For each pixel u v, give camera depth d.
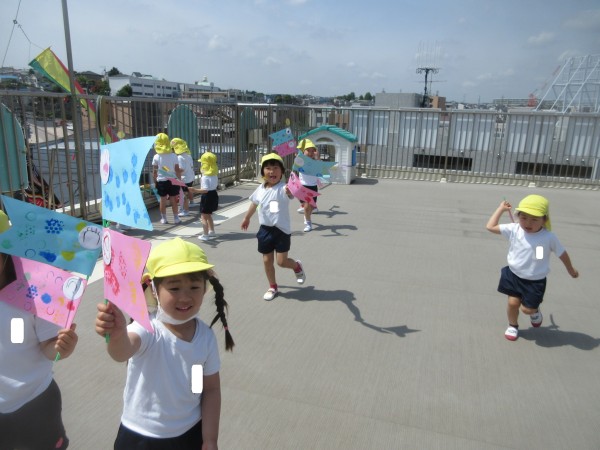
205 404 1.88
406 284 5.28
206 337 1.88
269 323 4.22
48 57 7.30
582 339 4.11
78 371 3.33
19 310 1.81
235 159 11.51
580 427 2.95
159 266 1.76
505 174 12.35
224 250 6.28
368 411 3.03
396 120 12.86
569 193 11.30
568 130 11.87
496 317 4.52
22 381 1.90
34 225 1.70
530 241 3.87
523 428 2.92
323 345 3.87
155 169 7.34
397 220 8.27
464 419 2.99
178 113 9.01
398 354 3.77
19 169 5.97
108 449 2.60
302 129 13.76
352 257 6.18
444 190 11.36
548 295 5.11
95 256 1.75
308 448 2.68
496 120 12.24
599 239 7.45
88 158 7.36
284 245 4.67
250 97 43.25
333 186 11.59
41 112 6.17
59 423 2.12
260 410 2.99
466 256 6.34
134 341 1.71
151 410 1.78
